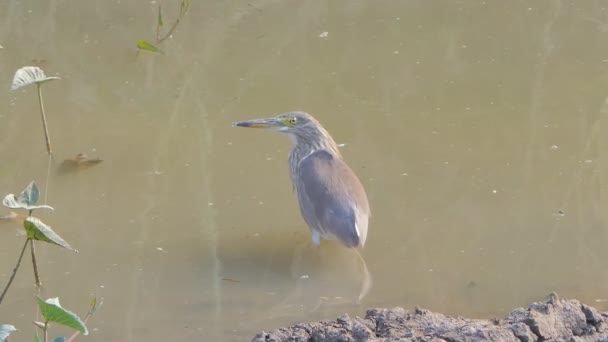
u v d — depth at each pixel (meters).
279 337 9.89
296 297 11.15
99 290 11.30
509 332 9.46
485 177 13.11
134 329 10.59
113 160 13.73
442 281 11.22
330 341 9.77
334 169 12.12
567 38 16.41
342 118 14.50
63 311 8.55
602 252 11.59
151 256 11.89
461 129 14.15
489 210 12.47
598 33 16.52
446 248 11.80
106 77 15.74
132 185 13.23
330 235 11.77
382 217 12.42
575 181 12.93
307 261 11.77
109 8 17.67
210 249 12.03
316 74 15.68
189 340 10.38
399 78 15.51
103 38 16.80
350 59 16.05
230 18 17.31
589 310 9.83
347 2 17.72
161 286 11.38
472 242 11.88
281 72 15.77
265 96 15.15
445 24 16.97
